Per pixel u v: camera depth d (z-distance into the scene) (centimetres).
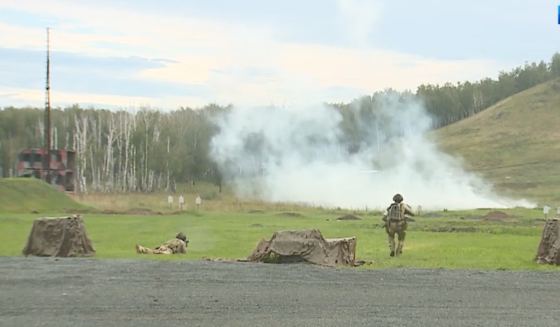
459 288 4450
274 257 5822
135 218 13338
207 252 6956
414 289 4403
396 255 6788
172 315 3578
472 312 3741
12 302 3853
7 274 4828
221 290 4291
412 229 11056
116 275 4812
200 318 3519
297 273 5028
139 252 6650
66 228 6244
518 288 4469
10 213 13975
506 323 3494
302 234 5822
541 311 3778
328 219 14050
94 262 5528
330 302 3962
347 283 4606
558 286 4553
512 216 15300
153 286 4391
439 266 5725
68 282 4512
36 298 3969
